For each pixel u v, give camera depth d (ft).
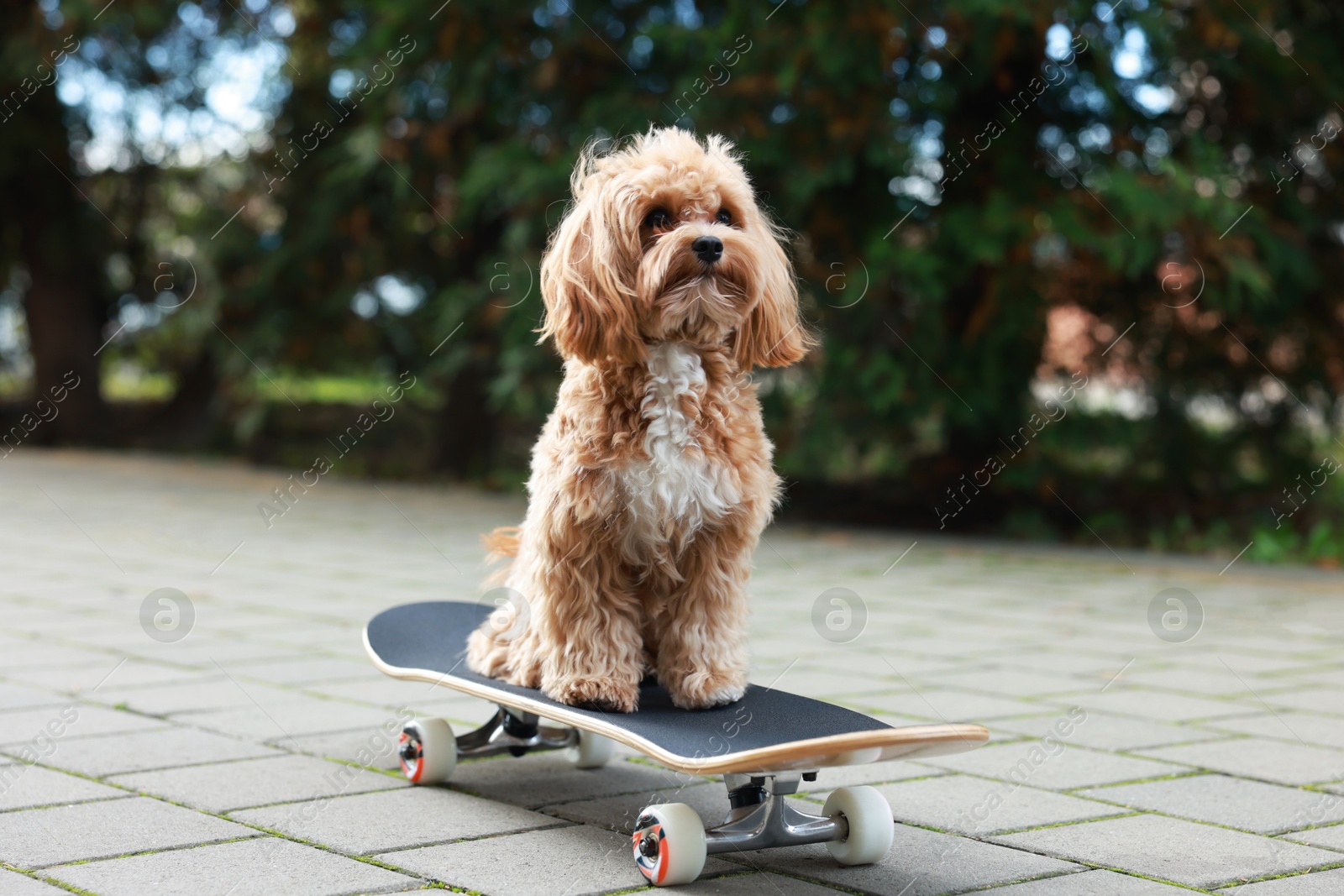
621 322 9.32
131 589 21.03
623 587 9.81
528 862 8.83
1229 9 27.96
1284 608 20.94
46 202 46.24
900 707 13.79
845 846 8.92
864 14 26.61
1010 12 25.84
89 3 39.37
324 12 37.29
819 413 29.99
